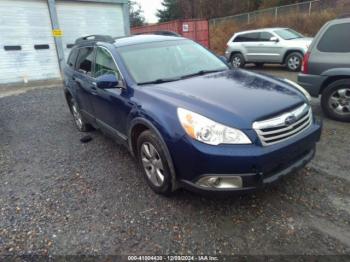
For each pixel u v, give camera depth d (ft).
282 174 8.77
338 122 16.75
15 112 25.70
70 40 45.52
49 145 16.93
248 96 9.57
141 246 8.31
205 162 8.23
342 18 16.05
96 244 8.52
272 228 8.62
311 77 17.17
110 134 13.99
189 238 8.47
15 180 12.91
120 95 11.73
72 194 11.28
